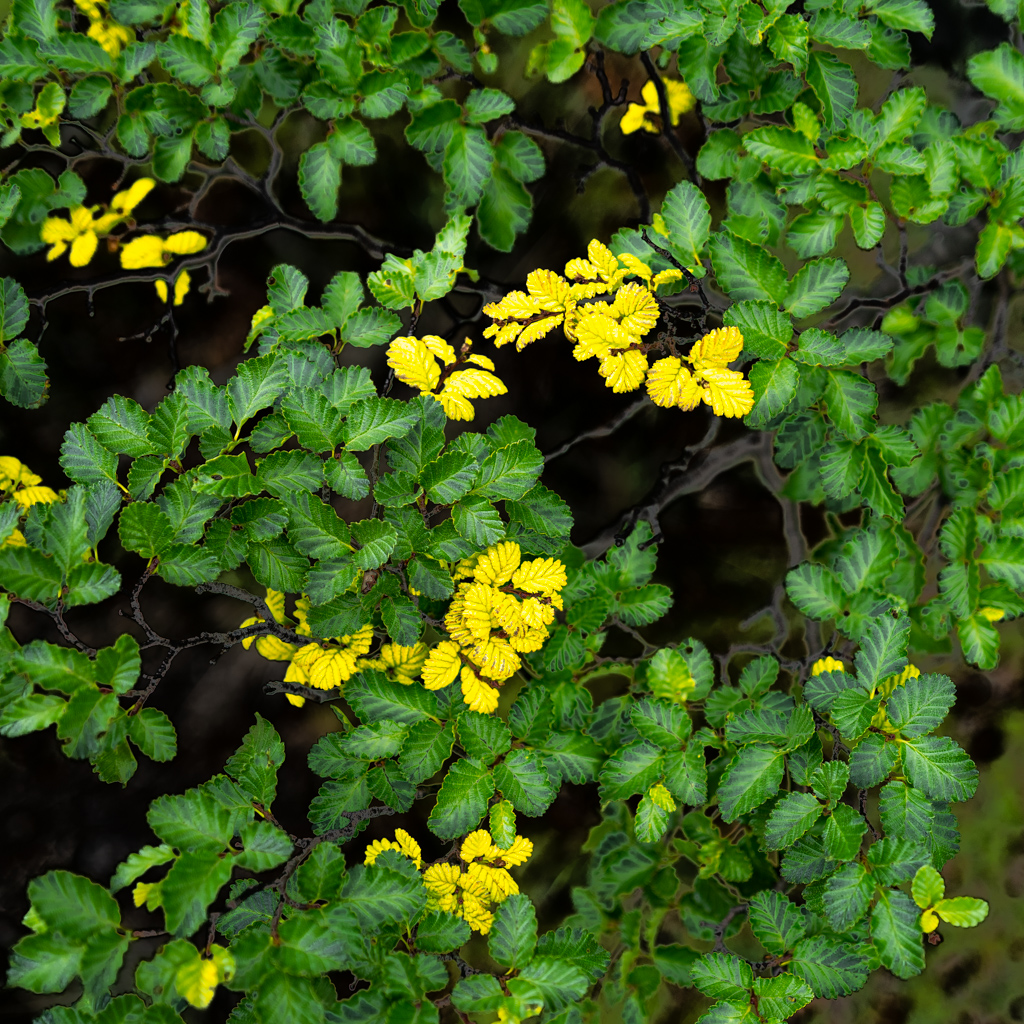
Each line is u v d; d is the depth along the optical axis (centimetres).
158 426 139
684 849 151
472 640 140
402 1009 137
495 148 147
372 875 138
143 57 143
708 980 141
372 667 142
